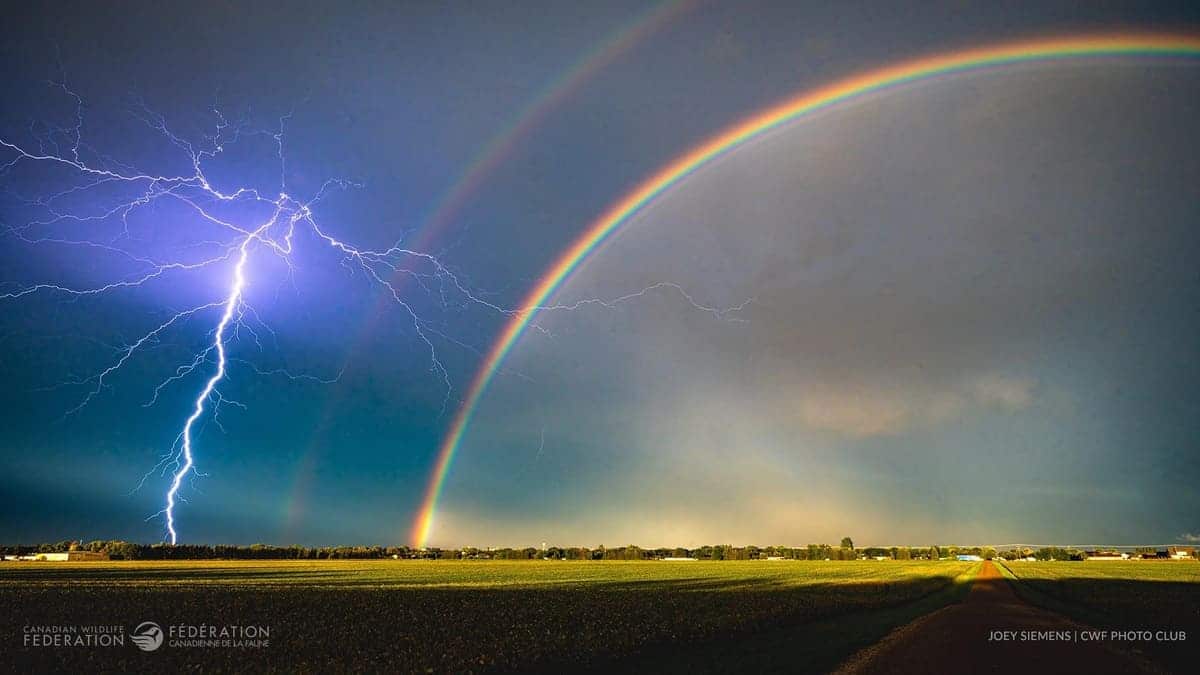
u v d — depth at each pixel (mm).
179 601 37156
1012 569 105438
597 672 17062
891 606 36469
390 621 28625
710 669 16734
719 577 76562
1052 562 163000
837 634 23609
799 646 20484
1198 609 33562
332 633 25016
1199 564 139750
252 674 17984
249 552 175000
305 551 189125
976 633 23812
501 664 18547
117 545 152125
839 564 146125
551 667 17969
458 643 22266
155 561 134625
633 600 39312
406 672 17875
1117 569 105562
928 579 67312
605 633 23703
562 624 27094
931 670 16375
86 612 31469
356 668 18469
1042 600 41156
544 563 159875
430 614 31406
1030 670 16578
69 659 20203
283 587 51438
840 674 15820
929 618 29453
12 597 38812
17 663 19609
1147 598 40688
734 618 28422
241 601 37531
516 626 26609
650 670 16906
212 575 73438
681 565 140500
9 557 146000
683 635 23234
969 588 54875
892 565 134375
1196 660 18469
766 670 16438
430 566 126375
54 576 67375
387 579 69688
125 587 49156
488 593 46000
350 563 142250
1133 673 16438
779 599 39594
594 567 123750
